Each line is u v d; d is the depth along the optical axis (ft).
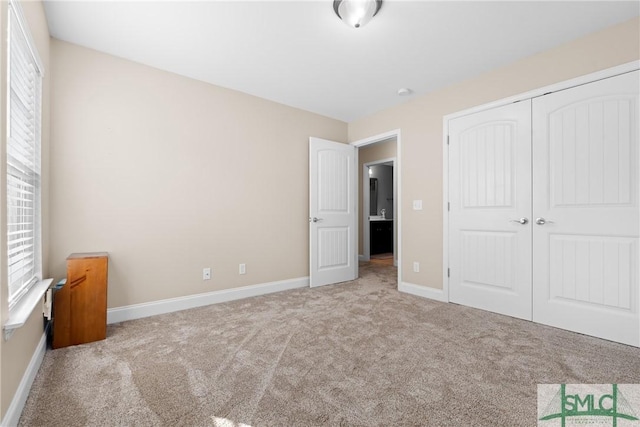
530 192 8.23
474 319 8.39
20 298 4.99
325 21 6.80
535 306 8.14
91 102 7.91
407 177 11.46
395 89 10.50
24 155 5.39
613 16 6.58
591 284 7.22
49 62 7.19
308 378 5.37
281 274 11.76
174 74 9.27
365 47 7.86
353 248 13.82
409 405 4.60
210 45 7.77
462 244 9.75
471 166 9.53
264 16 6.61
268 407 4.57
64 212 7.51
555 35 7.30
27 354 5.02
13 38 4.68
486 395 4.85
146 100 8.75
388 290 11.81
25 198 5.63
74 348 6.57
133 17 6.64
